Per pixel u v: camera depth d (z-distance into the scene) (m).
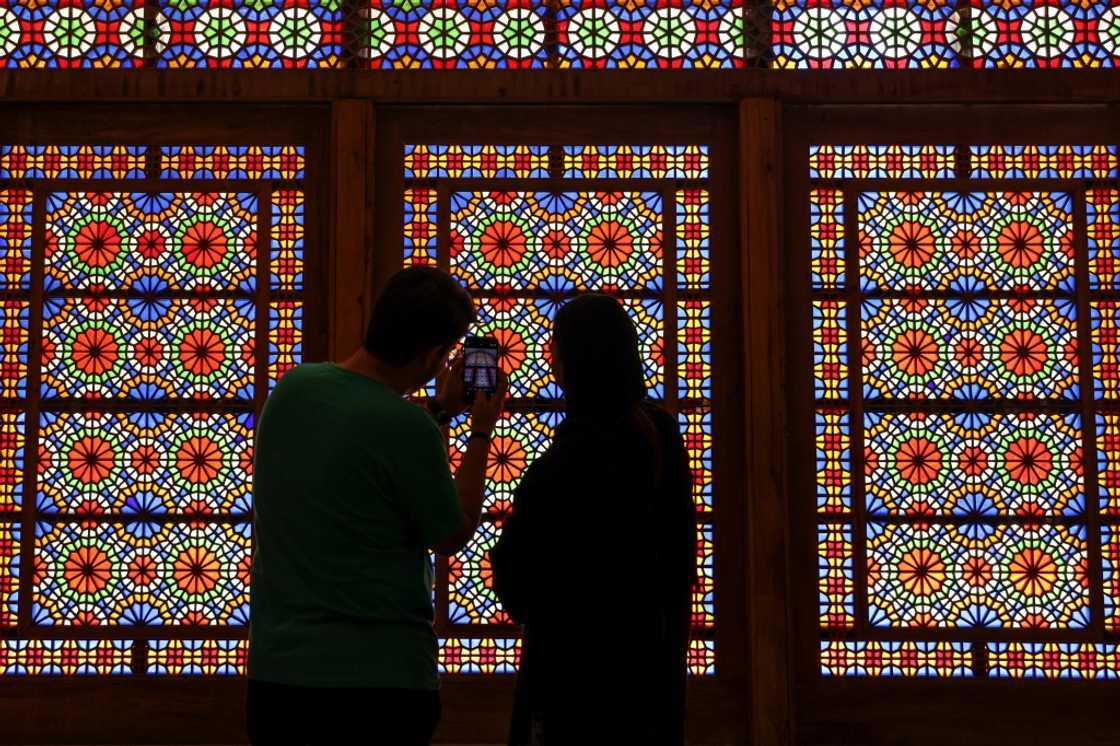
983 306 3.74
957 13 3.82
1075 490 3.68
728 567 3.65
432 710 2.05
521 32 3.81
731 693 3.62
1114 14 3.81
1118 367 3.71
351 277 3.63
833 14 3.82
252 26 3.79
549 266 3.75
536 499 2.09
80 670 3.63
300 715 1.95
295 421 2.05
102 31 3.78
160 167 3.76
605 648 2.05
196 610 3.64
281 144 3.76
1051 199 3.77
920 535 3.69
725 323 3.72
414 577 2.05
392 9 3.81
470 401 2.42
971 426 3.71
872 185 3.76
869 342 3.74
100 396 3.69
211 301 3.72
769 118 3.72
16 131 3.75
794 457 3.68
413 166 3.77
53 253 3.73
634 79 3.75
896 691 3.63
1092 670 3.65
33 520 3.64
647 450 2.13
